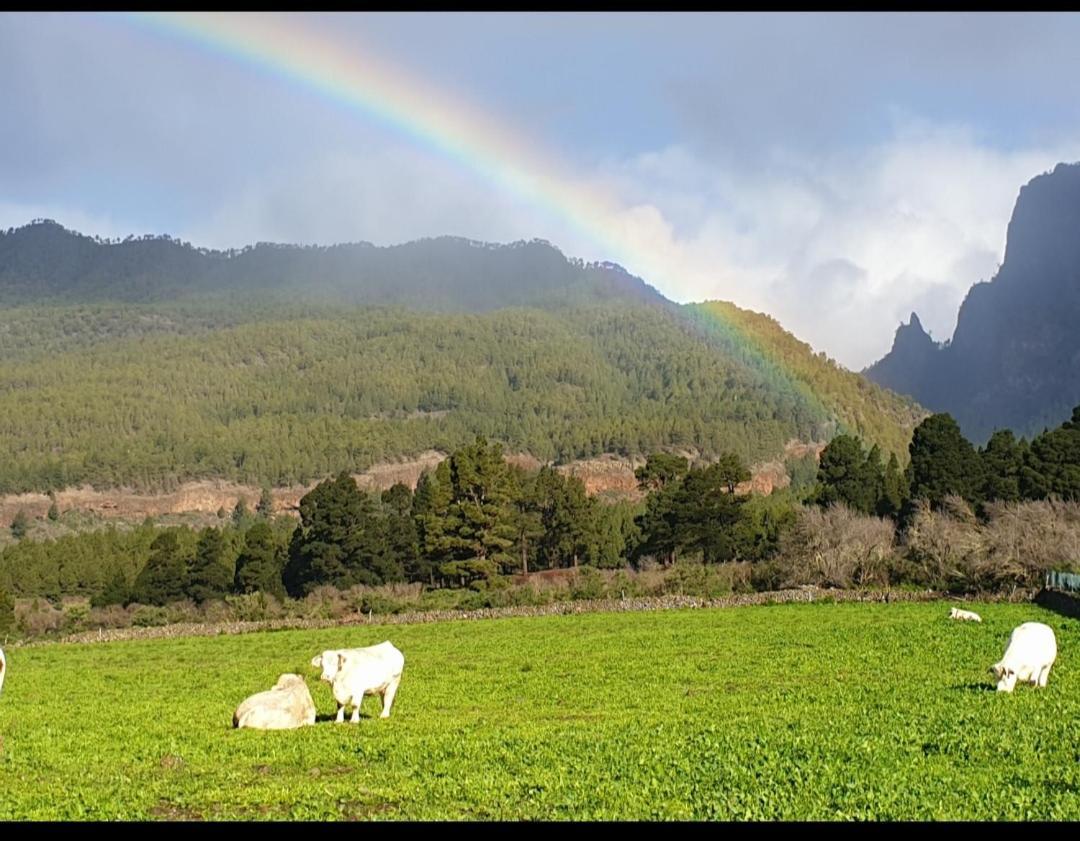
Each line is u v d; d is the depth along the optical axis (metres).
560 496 126.75
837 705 25.73
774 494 190.38
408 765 19.48
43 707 34.22
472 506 109.06
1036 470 101.69
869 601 71.25
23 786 18.78
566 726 24.39
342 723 25.86
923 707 23.98
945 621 52.56
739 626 56.66
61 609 112.44
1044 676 27.28
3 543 198.25
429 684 35.69
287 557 119.62
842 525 88.19
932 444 107.62
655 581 89.56
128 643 67.88
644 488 152.38
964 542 76.44
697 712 26.30
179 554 116.19
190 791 17.91
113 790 18.17
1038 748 18.70
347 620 75.69
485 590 96.12
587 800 16.36
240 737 23.42
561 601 81.19
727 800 15.99
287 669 45.81
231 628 74.00
